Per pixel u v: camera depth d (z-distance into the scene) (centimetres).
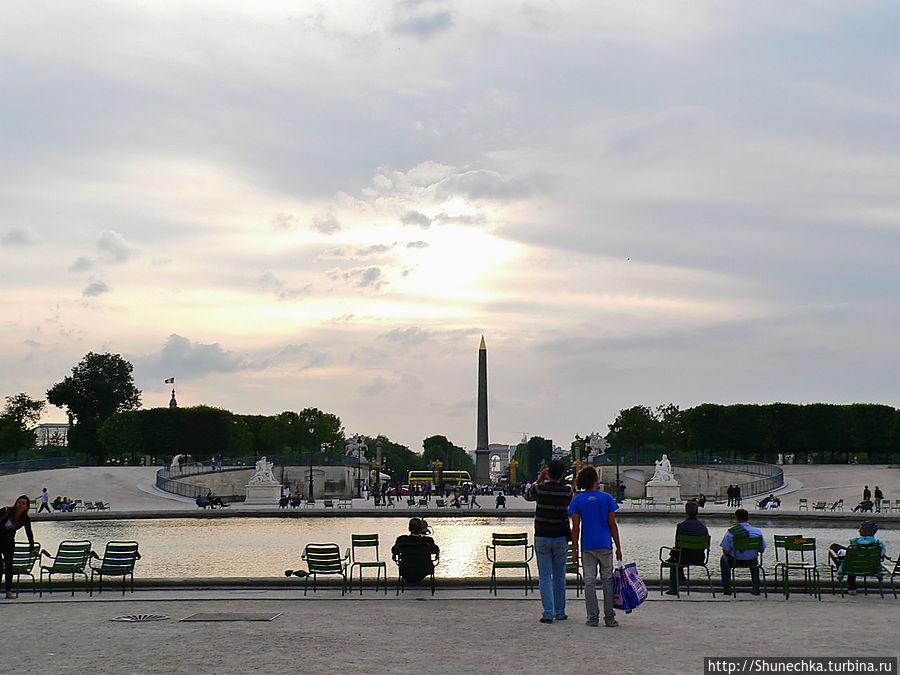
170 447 13350
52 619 1830
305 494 12281
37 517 6731
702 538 2200
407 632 1641
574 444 14588
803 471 11650
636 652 1445
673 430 14900
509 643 1527
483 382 13750
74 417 16088
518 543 2339
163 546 4338
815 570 2195
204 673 1306
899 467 11694
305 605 2011
